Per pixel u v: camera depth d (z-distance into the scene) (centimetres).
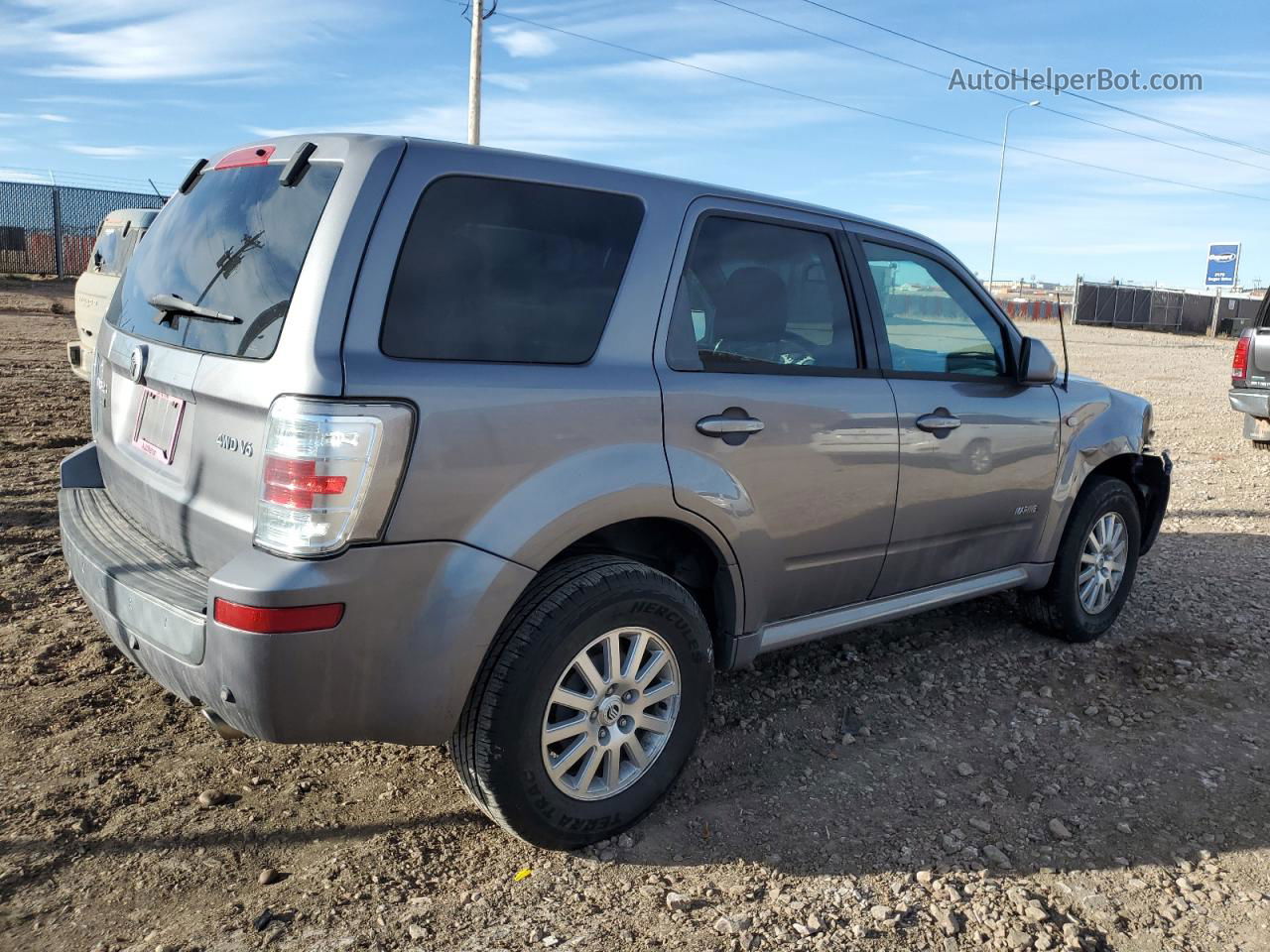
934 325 396
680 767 312
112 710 363
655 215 309
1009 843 308
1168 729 390
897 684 422
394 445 241
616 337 294
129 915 255
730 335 325
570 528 273
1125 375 1975
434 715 258
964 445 393
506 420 262
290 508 235
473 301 266
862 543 365
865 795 332
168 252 317
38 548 539
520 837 283
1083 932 266
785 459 329
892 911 270
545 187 286
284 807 308
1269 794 342
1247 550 651
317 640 236
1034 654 460
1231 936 268
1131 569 493
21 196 2566
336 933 252
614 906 268
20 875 267
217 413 259
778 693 407
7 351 1407
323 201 256
